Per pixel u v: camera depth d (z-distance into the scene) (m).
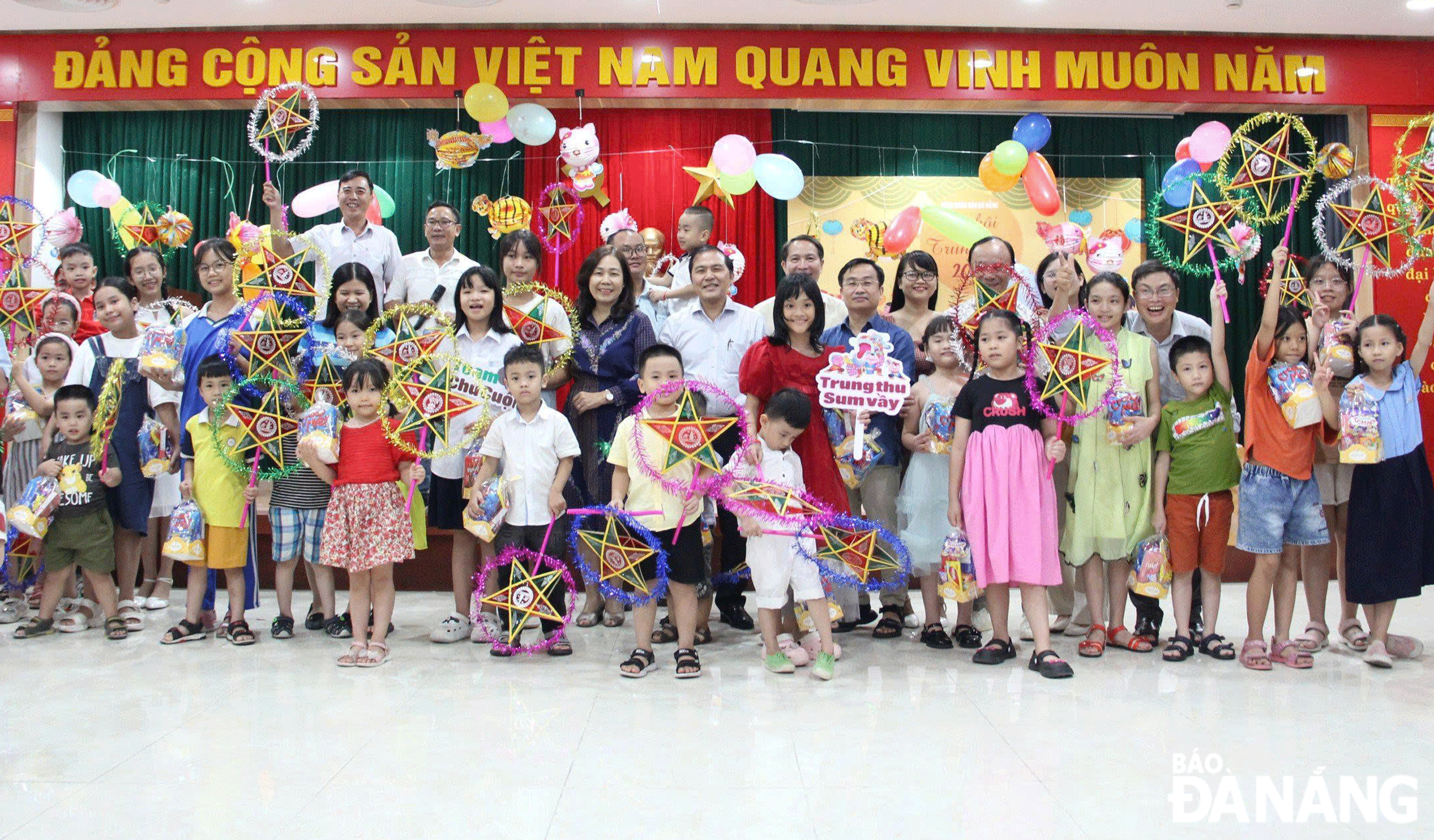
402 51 6.35
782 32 6.41
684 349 3.71
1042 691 2.81
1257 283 7.36
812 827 1.85
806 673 3.04
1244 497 3.19
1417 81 6.54
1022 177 5.50
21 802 1.96
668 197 7.13
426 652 3.32
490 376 3.56
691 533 3.07
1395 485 3.14
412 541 3.25
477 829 1.84
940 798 1.99
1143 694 2.77
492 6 6.11
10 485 3.87
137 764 2.17
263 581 4.67
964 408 3.18
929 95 6.45
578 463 3.64
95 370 3.79
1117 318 3.31
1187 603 3.27
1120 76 6.48
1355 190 6.59
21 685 2.84
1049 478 3.10
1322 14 6.19
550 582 3.24
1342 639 3.49
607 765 2.17
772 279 7.28
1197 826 1.86
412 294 4.52
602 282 3.64
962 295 3.85
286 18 6.24
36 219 6.53
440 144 5.59
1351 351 3.23
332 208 5.49
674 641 3.51
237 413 3.35
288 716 2.53
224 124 7.15
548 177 7.18
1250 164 3.46
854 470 3.37
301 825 1.85
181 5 6.04
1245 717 2.55
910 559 3.35
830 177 7.29
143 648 3.36
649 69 6.38
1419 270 6.28
